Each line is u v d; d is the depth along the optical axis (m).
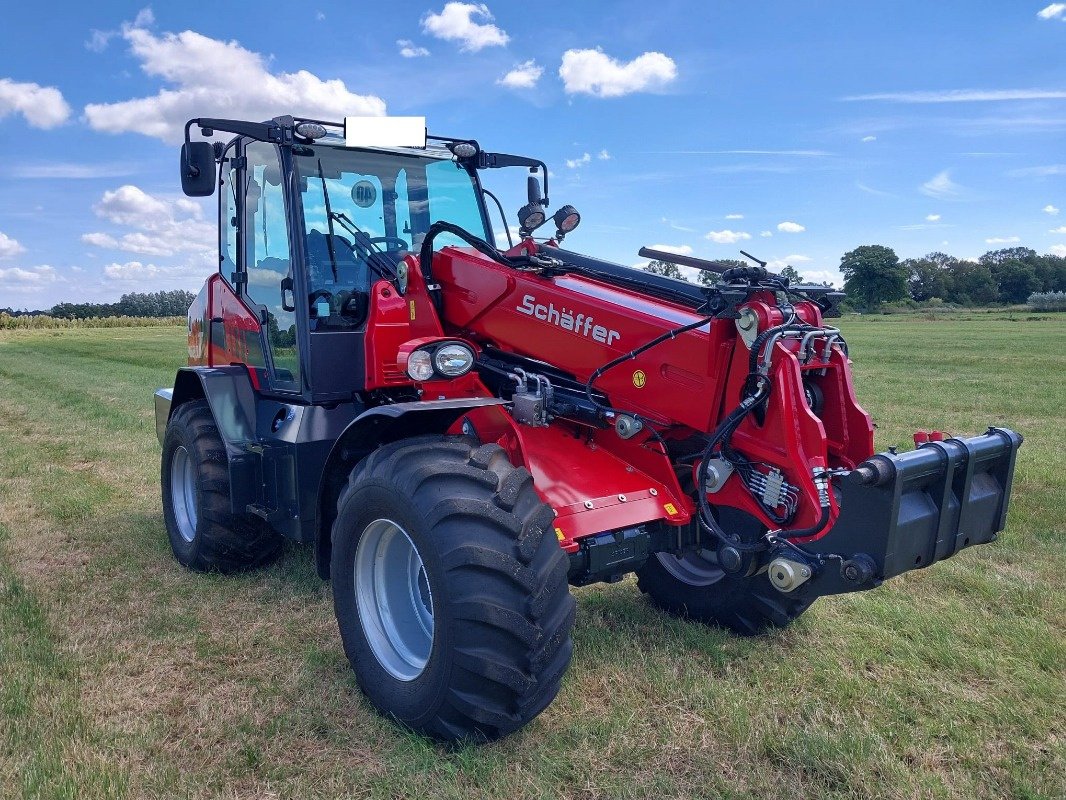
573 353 3.51
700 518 3.33
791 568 2.77
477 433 3.39
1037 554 4.83
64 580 4.53
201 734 2.92
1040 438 8.68
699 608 3.87
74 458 8.20
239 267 4.78
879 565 2.59
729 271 3.01
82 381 17.11
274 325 4.35
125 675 3.39
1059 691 3.18
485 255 3.90
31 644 3.61
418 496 2.76
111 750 2.81
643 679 3.30
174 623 3.91
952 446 2.79
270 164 4.32
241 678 3.37
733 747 2.83
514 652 2.64
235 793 2.59
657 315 3.26
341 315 4.14
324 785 2.62
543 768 2.68
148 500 6.42
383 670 3.03
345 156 4.26
